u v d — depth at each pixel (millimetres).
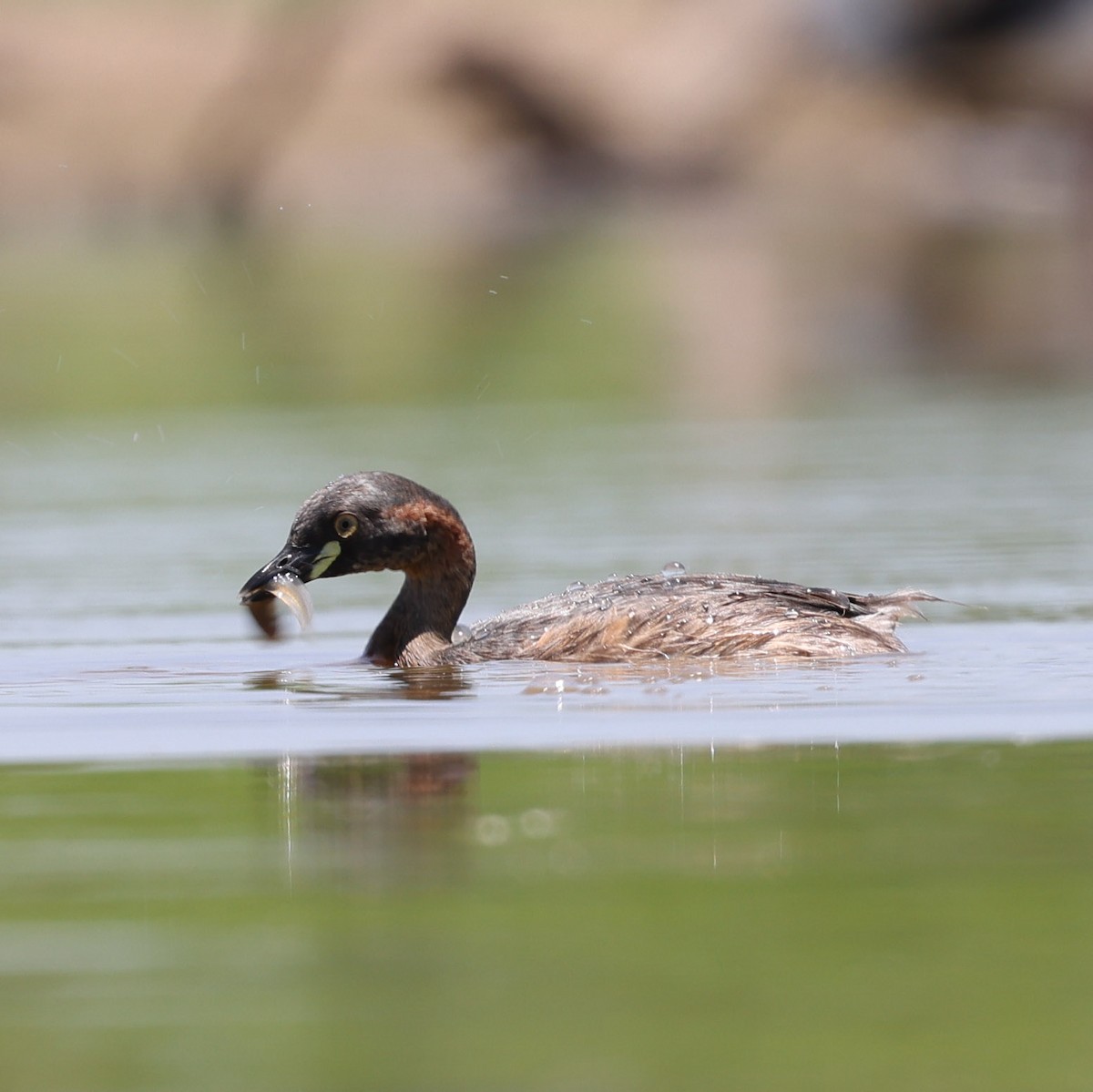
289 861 8094
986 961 6793
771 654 12875
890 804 8891
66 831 8688
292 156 58625
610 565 17391
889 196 58312
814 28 60438
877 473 22719
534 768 9758
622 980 6660
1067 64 58438
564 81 59656
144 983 6703
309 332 38500
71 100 58406
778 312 40406
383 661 13867
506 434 26938
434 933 7168
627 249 51031
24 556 18750
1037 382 30953
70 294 42625
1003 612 14844
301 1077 5887
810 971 6707
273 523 20406
